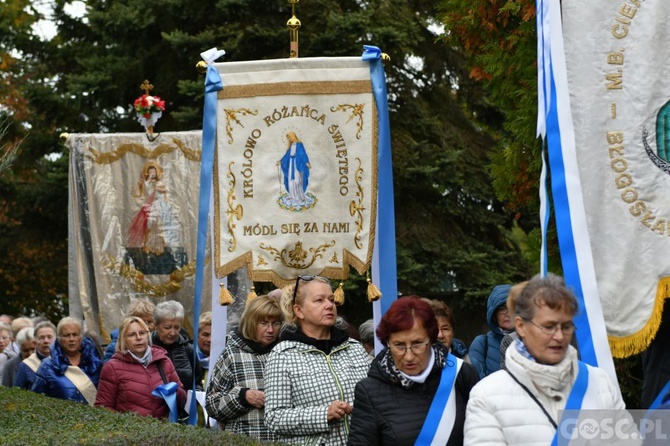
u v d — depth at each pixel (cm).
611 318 626
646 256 625
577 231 591
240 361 710
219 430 664
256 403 688
